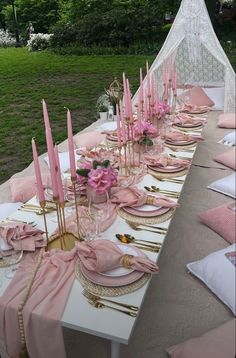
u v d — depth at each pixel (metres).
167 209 2.13
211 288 1.98
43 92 8.04
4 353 1.62
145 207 2.15
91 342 1.78
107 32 13.20
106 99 5.00
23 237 1.79
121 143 2.59
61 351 1.45
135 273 1.59
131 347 1.72
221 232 2.49
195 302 1.93
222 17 14.64
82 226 1.93
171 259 2.29
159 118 3.31
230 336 1.57
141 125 2.88
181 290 2.01
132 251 1.75
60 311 1.41
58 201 1.75
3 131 5.64
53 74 9.80
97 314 1.41
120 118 2.59
